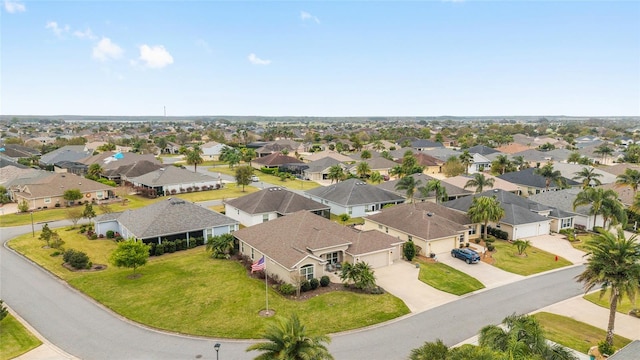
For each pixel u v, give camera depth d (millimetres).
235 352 26844
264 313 31922
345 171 96875
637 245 27438
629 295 25969
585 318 32656
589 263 28641
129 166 93625
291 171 109562
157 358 26156
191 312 32000
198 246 48656
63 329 29391
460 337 29141
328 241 41406
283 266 36625
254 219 56812
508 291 37562
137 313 31750
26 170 86688
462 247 50125
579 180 84875
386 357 26547
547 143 155875
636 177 64938
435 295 36219
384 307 33406
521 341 22062
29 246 47812
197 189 84375
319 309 32719
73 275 39156
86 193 72500
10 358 25672
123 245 38312
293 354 20172
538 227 55906
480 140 175000
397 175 98250
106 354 26469
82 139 166000
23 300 33844
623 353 23688
